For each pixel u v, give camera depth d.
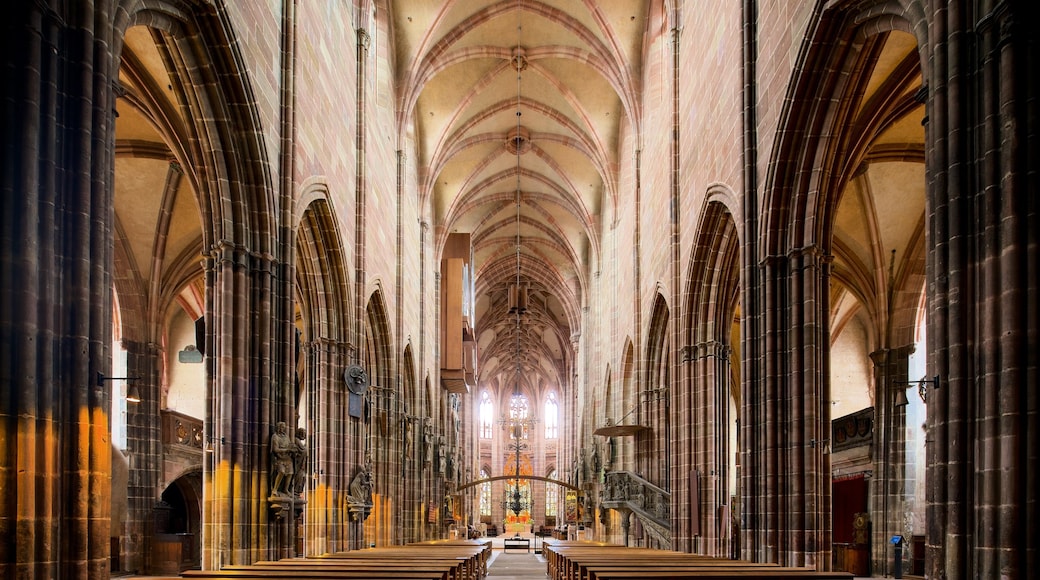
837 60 16.00
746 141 19.17
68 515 9.55
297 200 18.92
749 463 18.20
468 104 39.88
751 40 19.42
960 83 9.99
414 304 39.78
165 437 30.47
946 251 10.09
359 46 26.48
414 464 39.44
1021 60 9.24
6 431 8.86
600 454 48.03
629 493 31.27
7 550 8.77
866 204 27.16
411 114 38.16
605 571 14.01
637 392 34.53
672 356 26.78
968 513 9.61
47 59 9.66
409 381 40.28
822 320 17.48
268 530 16.88
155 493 28.42
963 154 9.92
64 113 9.94
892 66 17.88
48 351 9.35
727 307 24.84
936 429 10.05
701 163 23.83
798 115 16.88
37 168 9.39
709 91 22.92
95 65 10.34
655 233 31.44
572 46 35.91
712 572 13.58
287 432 17.50
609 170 41.81
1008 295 9.14
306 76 19.95
